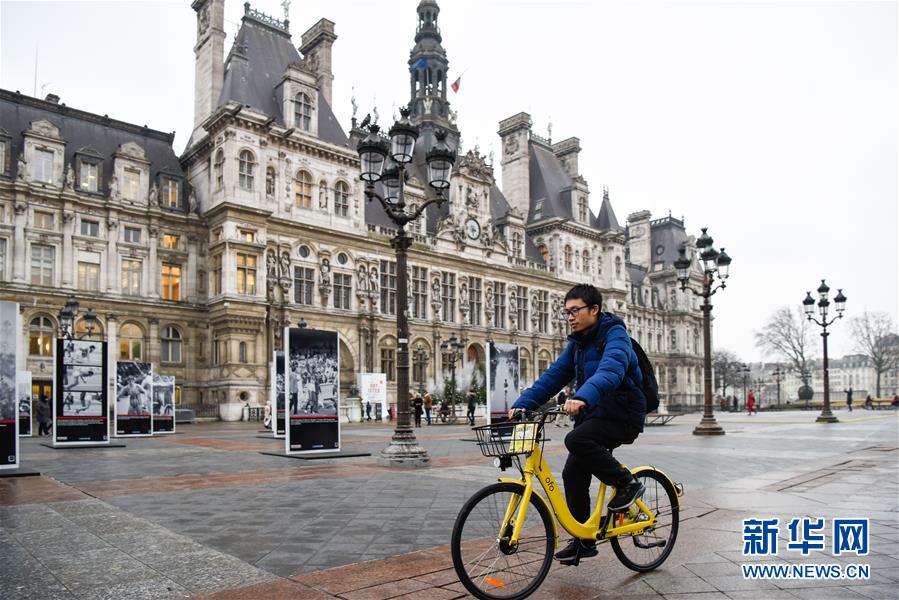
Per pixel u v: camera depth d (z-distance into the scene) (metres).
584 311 6.64
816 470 15.34
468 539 6.12
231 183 50.72
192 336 51.81
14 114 48.25
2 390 16.55
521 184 85.50
